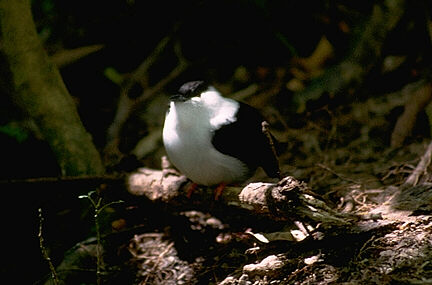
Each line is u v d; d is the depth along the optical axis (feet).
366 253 25.53
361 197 31.58
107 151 41.39
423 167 31.73
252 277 26.71
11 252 35.19
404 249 25.14
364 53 41.39
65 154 35.73
